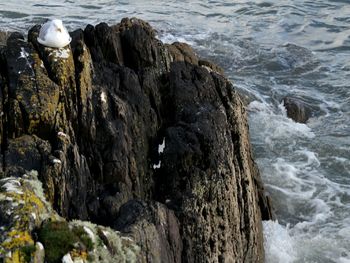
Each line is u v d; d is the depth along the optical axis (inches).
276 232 667.4
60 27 492.7
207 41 1162.6
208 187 514.3
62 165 446.6
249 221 562.3
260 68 1069.1
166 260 446.0
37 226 362.9
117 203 474.6
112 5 1348.4
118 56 579.2
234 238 538.3
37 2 1331.2
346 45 1198.3
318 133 880.9
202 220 506.6
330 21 1314.0
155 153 538.6
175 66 593.6
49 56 486.3
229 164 534.9
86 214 468.1
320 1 1429.6
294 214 717.3
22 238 346.0
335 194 745.0
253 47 1147.3
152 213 452.8
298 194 745.0
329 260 643.5
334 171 792.9
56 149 455.8
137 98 545.6
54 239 356.5
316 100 970.7
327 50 1173.1
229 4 1389.0
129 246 401.4
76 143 485.1
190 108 561.6
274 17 1323.8
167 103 576.4
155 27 1219.2
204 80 587.2
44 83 471.5
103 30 576.1
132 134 522.6
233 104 588.7
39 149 450.3
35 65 481.1
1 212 359.9
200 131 526.3
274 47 1156.5
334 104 962.1
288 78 1042.1
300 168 794.8
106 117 499.8
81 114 485.4
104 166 487.8
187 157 514.6
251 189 582.6
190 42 1152.8
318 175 781.3
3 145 453.7
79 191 463.2
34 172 432.8
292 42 1202.6
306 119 922.7
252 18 1314.0
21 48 490.3
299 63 1092.5
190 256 494.6
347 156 821.9
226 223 525.3
